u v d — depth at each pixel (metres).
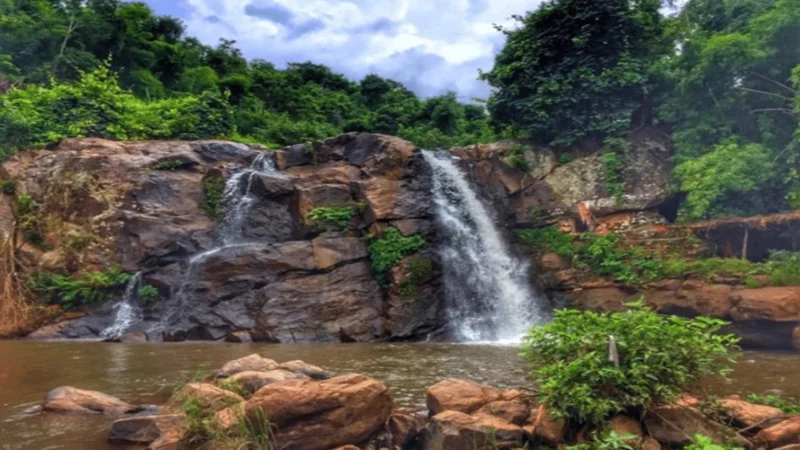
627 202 19.52
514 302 18.03
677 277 15.96
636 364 5.12
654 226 18.28
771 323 13.48
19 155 19.69
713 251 17.34
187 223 18.34
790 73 18.84
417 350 13.19
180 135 24.61
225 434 5.13
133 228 17.59
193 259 17.41
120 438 5.70
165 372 9.72
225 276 16.61
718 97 19.75
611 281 17.14
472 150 21.45
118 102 24.27
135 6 36.81
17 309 16.55
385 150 19.28
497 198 20.62
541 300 17.53
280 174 19.48
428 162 19.83
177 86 37.56
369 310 16.50
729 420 5.42
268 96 42.00
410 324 16.23
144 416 5.97
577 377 5.18
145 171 18.78
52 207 18.42
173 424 5.67
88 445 5.59
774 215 16.03
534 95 21.47
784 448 4.71
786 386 8.23
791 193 17.45
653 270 16.52
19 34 29.31
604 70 20.83
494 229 19.91
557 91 20.95
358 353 12.53
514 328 17.55
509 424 5.32
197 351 12.76
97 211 18.11
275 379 6.40
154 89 33.75
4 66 27.00
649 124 21.16
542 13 21.64
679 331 5.29
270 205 18.67
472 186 20.69
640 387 5.05
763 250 17.42
